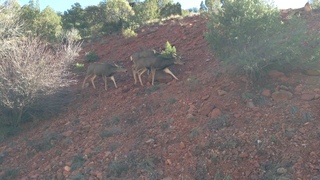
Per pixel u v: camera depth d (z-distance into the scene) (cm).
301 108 924
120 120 1115
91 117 1193
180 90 1179
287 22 1252
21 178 967
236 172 803
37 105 1288
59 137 1110
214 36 1133
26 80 1251
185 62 1396
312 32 1244
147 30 1902
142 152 933
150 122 1063
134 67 1361
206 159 852
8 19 1661
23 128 1252
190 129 968
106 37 2064
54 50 1894
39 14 2306
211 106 1015
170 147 925
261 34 1080
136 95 1241
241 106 996
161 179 843
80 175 902
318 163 763
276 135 856
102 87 1395
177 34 1703
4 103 1232
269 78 1085
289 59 1045
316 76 1056
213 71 1230
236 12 1112
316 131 838
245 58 1073
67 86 1377
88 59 1688
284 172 762
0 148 1134
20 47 1407
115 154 953
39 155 1051
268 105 973
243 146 852
